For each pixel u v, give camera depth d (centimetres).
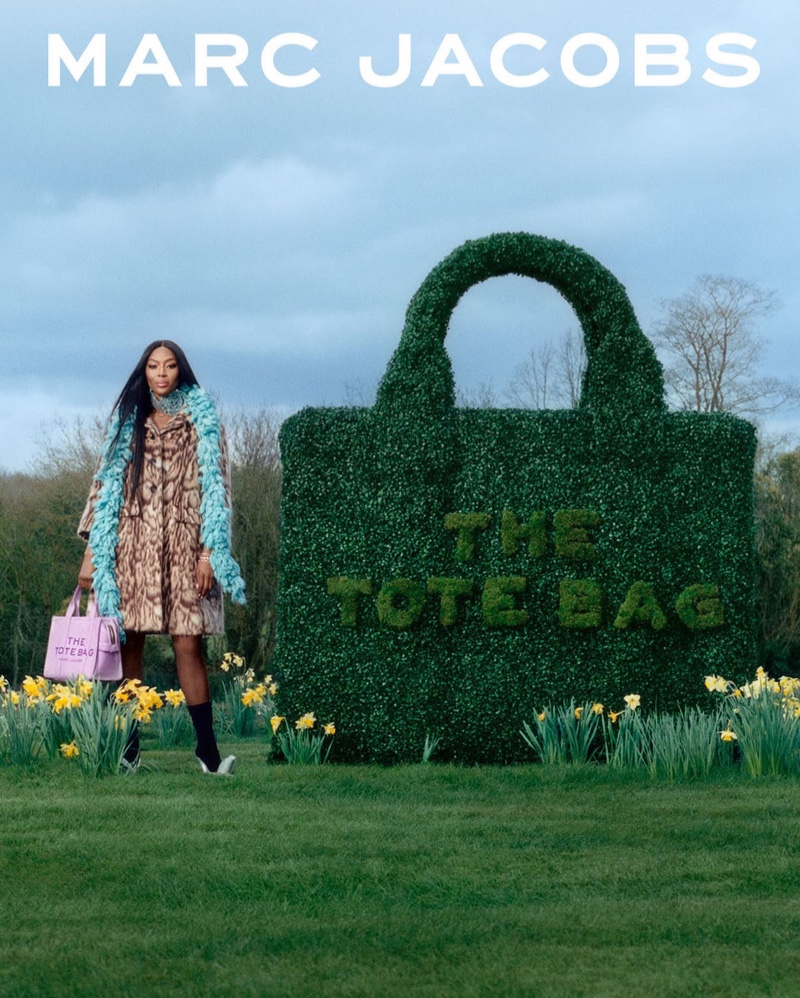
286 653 827
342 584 824
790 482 2962
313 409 842
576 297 864
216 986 303
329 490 834
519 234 846
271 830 518
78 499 2798
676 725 787
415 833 514
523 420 842
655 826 536
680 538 842
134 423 713
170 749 955
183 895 402
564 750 788
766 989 304
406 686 821
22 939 350
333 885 418
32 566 2762
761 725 740
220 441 714
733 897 407
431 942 344
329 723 821
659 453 845
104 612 701
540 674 827
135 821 537
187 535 705
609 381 847
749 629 843
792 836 515
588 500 840
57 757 741
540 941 348
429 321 839
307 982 307
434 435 832
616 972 317
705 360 2970
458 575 830
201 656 713
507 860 461
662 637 837
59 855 464
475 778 697
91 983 305
